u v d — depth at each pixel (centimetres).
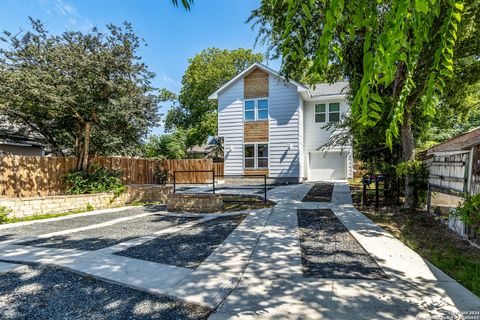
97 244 468
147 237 508
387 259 368
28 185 870
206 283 304
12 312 254
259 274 327
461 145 516
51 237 521
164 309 257
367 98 141
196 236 508
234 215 698
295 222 590
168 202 811
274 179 1512
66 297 283
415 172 671
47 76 779
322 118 1622
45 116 938
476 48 537
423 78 482
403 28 127
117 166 1257
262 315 237
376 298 262
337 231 512
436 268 336
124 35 895
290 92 1498
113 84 852
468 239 440
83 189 922
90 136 1047
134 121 973
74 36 859
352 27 152
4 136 1034
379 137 748
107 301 273
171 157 2230
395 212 661
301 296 270
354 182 1458
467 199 444
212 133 2555
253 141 1556
